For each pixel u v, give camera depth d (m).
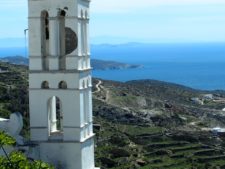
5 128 70.62
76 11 70.44
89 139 74.06
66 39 70.88
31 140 71.94
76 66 70.44
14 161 44.09
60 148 71.38
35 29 71.31
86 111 73.44
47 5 70.81
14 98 197.25
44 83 71.56
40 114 71.69
